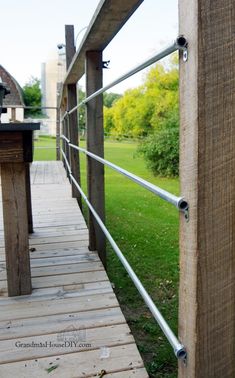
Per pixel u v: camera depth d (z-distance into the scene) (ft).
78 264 6.62
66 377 3.61
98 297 5.34
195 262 2.20
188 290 2.31
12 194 5.25
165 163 22.50
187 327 2.36
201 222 2.15
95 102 6.98
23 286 5.43
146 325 5.84
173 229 11.87
